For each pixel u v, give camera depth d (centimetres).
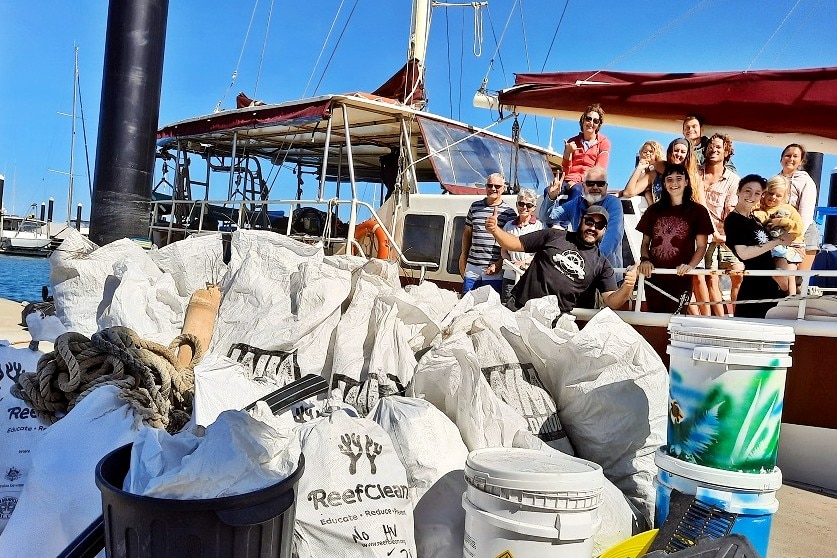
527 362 364
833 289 511
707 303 453
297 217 862
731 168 572
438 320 372
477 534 225
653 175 579
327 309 356
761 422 264
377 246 731
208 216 959
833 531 364
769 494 264
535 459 247
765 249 508
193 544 161
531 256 603
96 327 429
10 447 293
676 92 510
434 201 732
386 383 326
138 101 860
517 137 641
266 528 169
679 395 279
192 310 381
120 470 190
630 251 600
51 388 256
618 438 326
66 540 218
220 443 173
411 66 901
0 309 870
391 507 238
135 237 874
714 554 219
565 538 213
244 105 952
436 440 271
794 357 451
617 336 347
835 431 436
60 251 446
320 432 241
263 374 340
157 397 258
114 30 855
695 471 268
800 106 462
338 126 844
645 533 255
